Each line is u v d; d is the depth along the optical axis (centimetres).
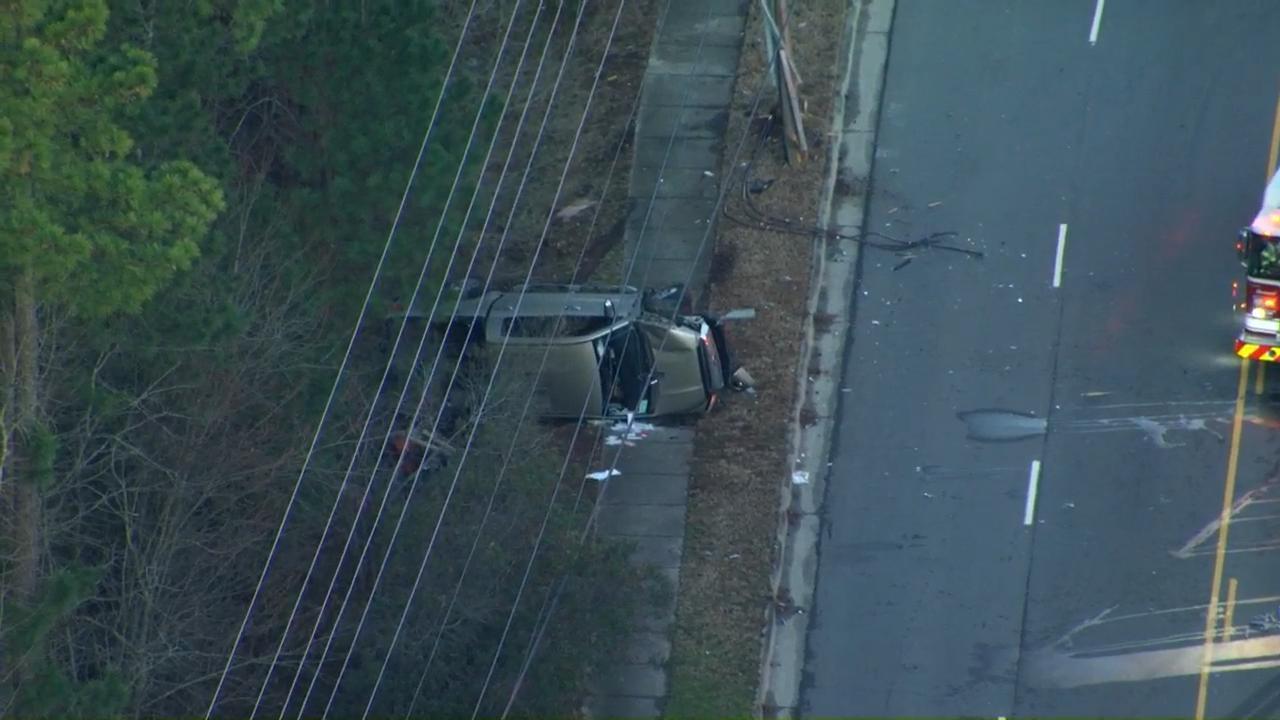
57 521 6156
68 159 5219
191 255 5253
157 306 5862
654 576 7612
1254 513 8031
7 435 5184
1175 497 8156
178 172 5416
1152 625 7662
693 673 7556
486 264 9231
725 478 8394
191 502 6341
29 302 5397
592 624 6988
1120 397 8662
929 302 9262
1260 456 8269
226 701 6284
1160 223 9450
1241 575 7775
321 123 7050
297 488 6128
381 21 6994
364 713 6391
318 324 6881
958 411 8731
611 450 8544
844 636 7844
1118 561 7938
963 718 7462
